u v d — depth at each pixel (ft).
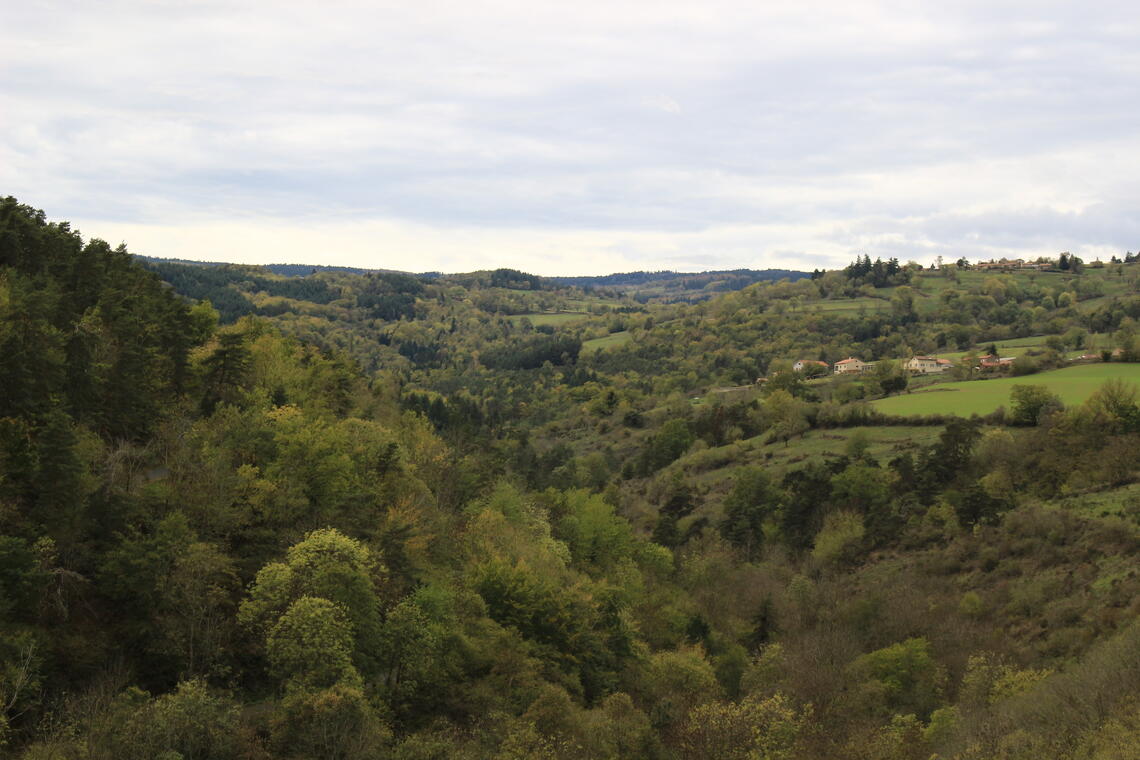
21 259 210.59
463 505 236.43
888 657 203.62
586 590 210.79
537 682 161.38
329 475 177.78
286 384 238.27
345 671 128.06
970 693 179.01
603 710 161.79
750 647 247.91
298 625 128.98
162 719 107.14
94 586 132.67
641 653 208.13
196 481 158.20
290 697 122.21
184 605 133.39
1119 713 135.85
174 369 206.08
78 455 139.13
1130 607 199.11
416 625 147.95
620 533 277.23
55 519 130.11
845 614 250.37
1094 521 258.98
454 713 149.69
